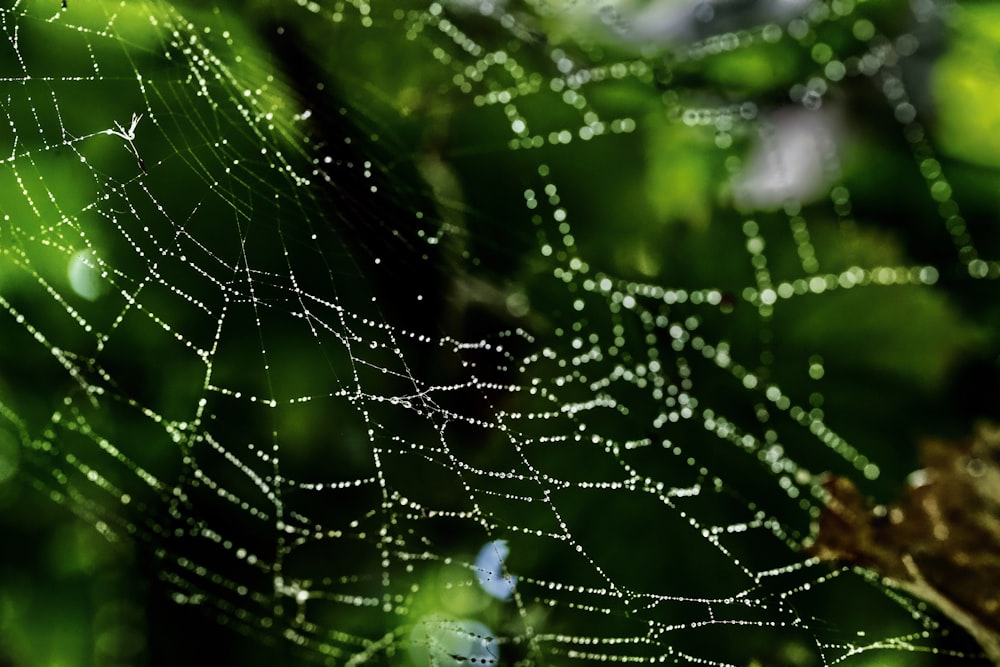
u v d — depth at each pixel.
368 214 0.46
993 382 0.48
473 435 0.47
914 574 0.45
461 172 0.48
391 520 0.46
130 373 0.46
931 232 0.49
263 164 0.45
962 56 0.49
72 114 0.44
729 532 0.47
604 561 0.47
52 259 0.45
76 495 0.46
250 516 0.46
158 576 0.46
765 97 0.50
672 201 0.49
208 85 0.45
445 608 0.46
